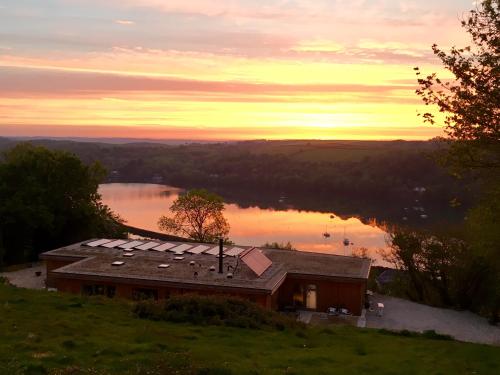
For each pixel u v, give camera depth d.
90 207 51.75
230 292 27.78
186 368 12.79
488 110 16.48
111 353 13.71
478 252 32.84
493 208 19.03
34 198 47.03
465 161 17.08
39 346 13.89
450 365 15.23
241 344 16.12
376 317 31.69
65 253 35.88
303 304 32.44
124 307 20.06
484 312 35.88
